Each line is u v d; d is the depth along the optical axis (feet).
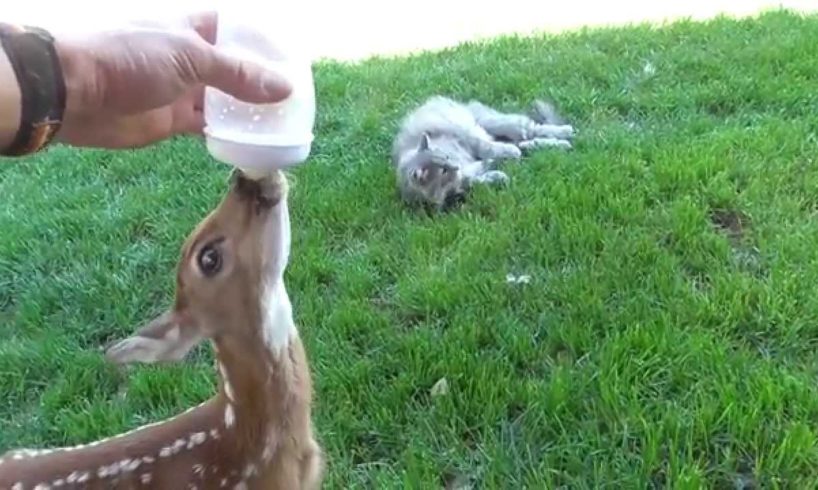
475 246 4.51
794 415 3.27
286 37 2.02
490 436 3.41
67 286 4.72
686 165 4.87
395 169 5.43
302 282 4.45
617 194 4.74
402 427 3.53
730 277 3.99
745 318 3.78
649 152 5.16
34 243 5.14
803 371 3.52
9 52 1.63
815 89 5.74
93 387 4.01
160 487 2.80
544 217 4.70
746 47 6.56
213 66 1.79
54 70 1.65
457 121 5.65
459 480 3.31
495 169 5.47
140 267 4.85
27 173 6.15
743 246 4.33
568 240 4.41
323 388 3.70
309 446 2.87
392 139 5.91
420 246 4.64
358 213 5.00
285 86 1.87
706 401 3.32
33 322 4.51
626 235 4.40
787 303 3.77
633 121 5.76
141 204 5.38
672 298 3.93
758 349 3.67
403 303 4.22
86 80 1.69
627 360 3.57
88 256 4.98
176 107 2.20
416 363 3.75
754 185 4.65
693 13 8.42
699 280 4.13
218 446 2.79
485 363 3.68
